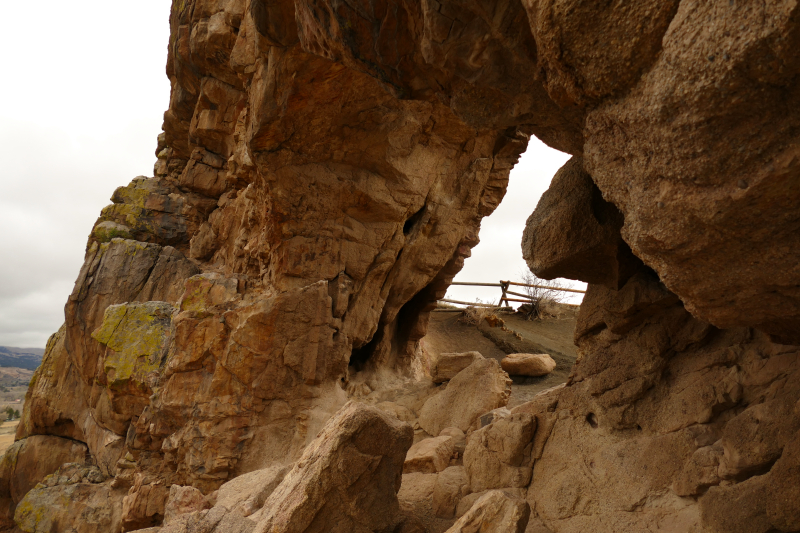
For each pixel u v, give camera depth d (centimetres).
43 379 1326
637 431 413
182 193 1608
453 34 293
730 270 227
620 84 218
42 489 997
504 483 497
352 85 693
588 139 253
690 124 191
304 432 817
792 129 176
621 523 385
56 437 1284
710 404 362
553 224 402
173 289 1338
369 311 928
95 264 1373
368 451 416
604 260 405
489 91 334
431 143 853
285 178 800
